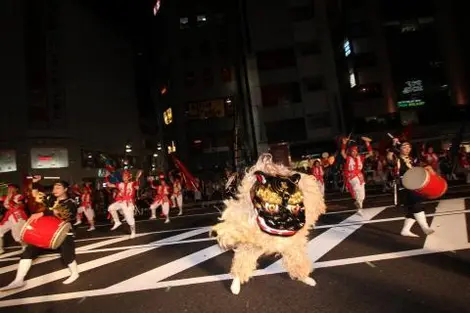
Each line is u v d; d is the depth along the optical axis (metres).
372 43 30.98
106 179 10.52
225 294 4.00
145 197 20.03
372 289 3.70
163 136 42.00
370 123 30.34
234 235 3.58
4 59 30.33
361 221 7.50
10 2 31.19
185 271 5.12
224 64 36.16
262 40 33.28
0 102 29.69
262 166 3.91
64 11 34.81
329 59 32.53
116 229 11.52
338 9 31.67
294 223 3.56
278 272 4.57
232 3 36.66
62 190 5.07
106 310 3.89
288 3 33.59
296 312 3.35
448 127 28.48
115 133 39.00
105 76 39.06
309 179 3.99
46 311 4.05
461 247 4.77
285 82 32.59
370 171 20.00
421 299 3.33
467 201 8.56
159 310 3.75
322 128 31.66
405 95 30.17
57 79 32.75
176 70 36.47
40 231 4.71
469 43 30.06
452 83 29.91
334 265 4.62
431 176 5.35
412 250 4.90
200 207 17.86
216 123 35.41
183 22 37.09
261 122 32.12
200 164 35.06
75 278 5.20
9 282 5.61
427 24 30.89
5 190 27.47
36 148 30.67
